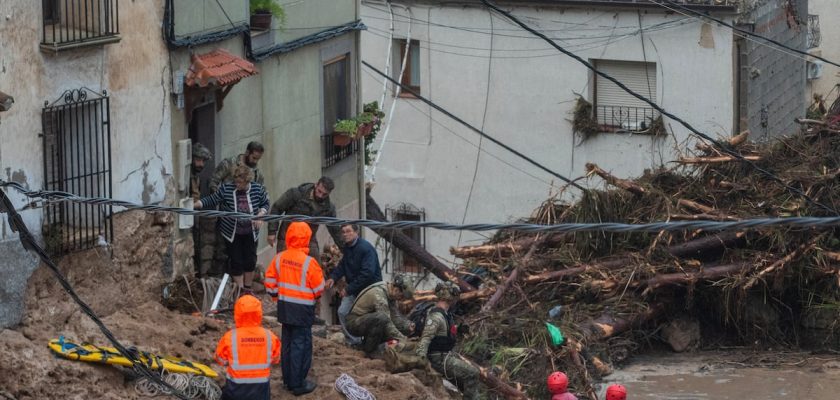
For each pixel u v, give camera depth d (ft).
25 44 42.39
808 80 118.83
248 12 57.62
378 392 44.78
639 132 94.89
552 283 64.75
